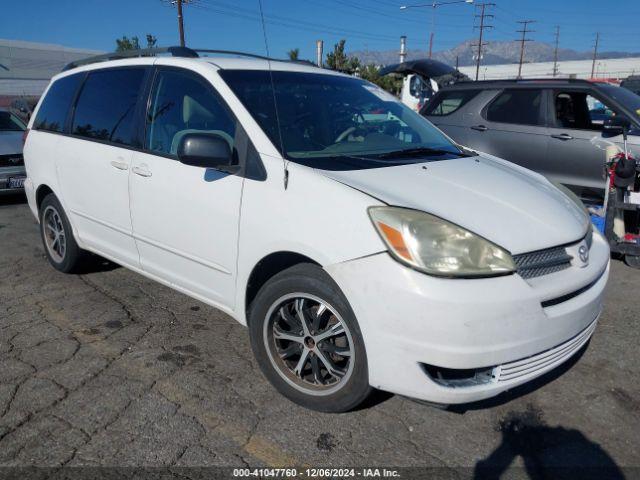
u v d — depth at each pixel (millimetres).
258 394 2941
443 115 7617
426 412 2824
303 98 3379
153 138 3500
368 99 3785
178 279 3410
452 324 2250
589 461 2498
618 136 6031
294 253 2684
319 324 2674
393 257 2334
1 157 7461
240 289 2967
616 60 76188
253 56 4008
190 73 3391
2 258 5156
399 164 3037
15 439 2529
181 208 3215
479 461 2482
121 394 2912
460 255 2328
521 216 2672
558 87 6602
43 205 4664
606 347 3541
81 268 4625
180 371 3156
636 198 4980
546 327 2439
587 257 2762
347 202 2508
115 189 3701
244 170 2916
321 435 2621
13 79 54094
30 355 3301
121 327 3709
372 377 2461
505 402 2926
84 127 4117
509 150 6910
